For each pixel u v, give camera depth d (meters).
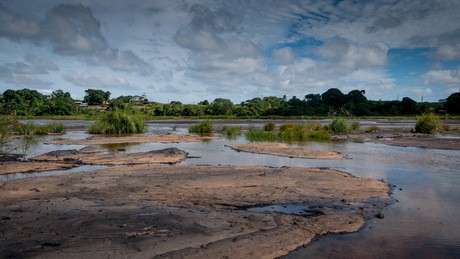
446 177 7.09
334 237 3.68
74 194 5.29
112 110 23.92
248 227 3.79
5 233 3.38
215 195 5.37
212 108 84.50
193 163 9.08
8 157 9.77
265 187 5.95
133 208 4.47
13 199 4.93
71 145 13.70
